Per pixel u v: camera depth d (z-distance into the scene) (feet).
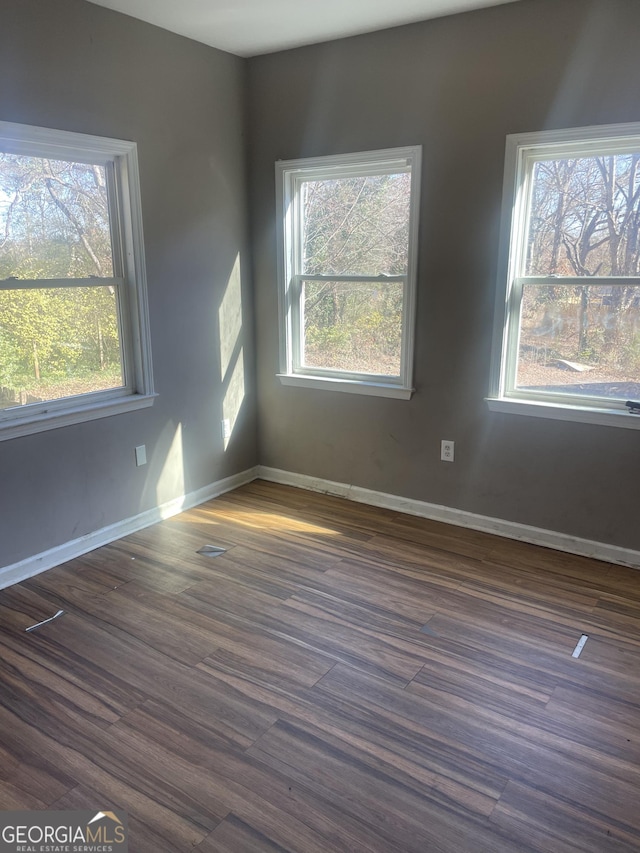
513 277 10.55
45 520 10.05
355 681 7.47
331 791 5.92
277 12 10.03
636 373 9.93
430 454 11.96
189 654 7.97
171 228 11.42
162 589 9.54
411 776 6.10
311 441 13.48
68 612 8.90
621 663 7.82
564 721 6.84
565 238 10.09
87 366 10.56
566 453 10.53
